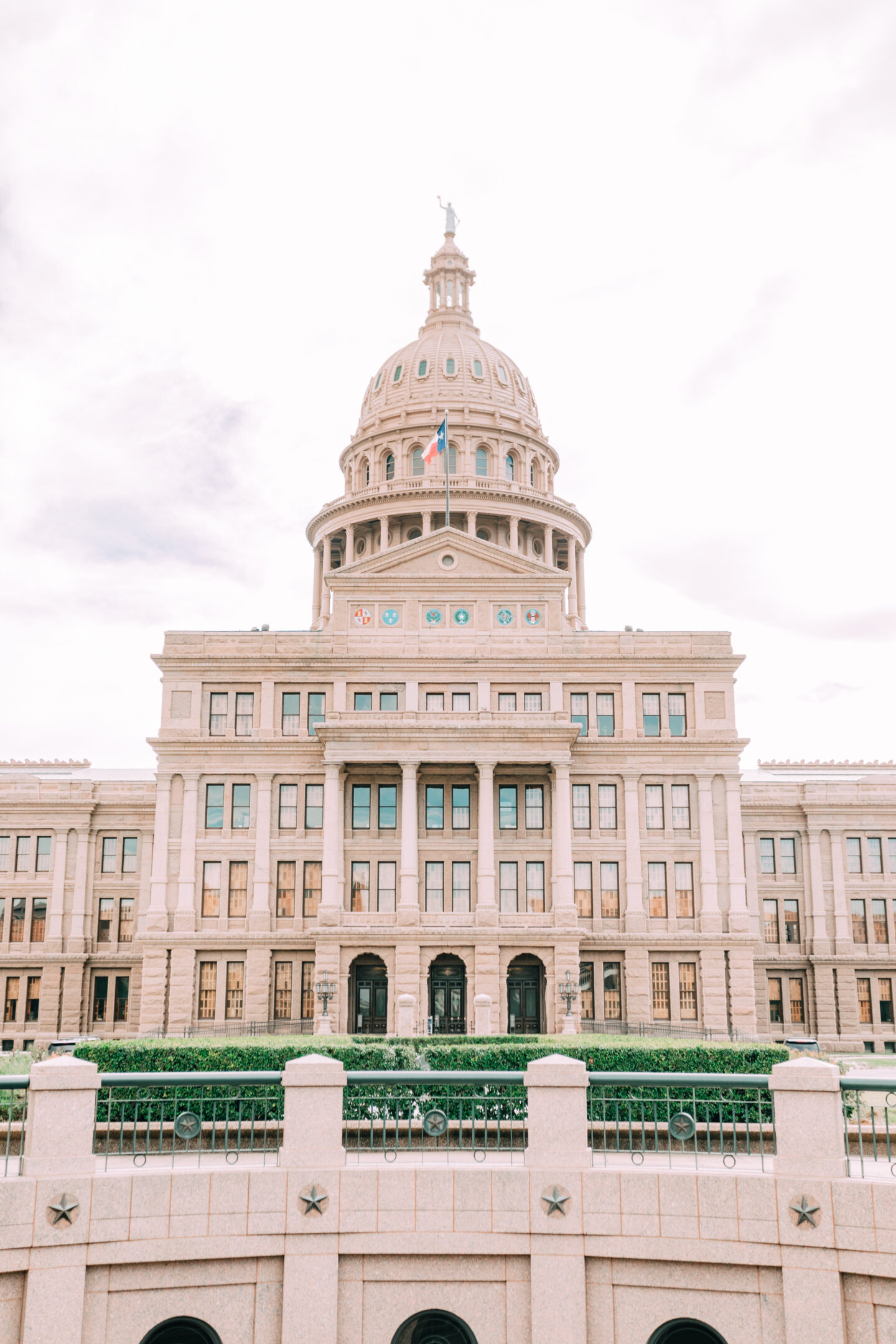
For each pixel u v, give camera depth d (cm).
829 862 7288
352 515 9581
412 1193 1683
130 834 7338
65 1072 1658
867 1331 1567
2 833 7312
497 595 6650
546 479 10162
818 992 7100
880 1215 1574
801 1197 1616
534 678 6519
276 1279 1669
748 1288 1630
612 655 6519
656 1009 6175
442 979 6156
